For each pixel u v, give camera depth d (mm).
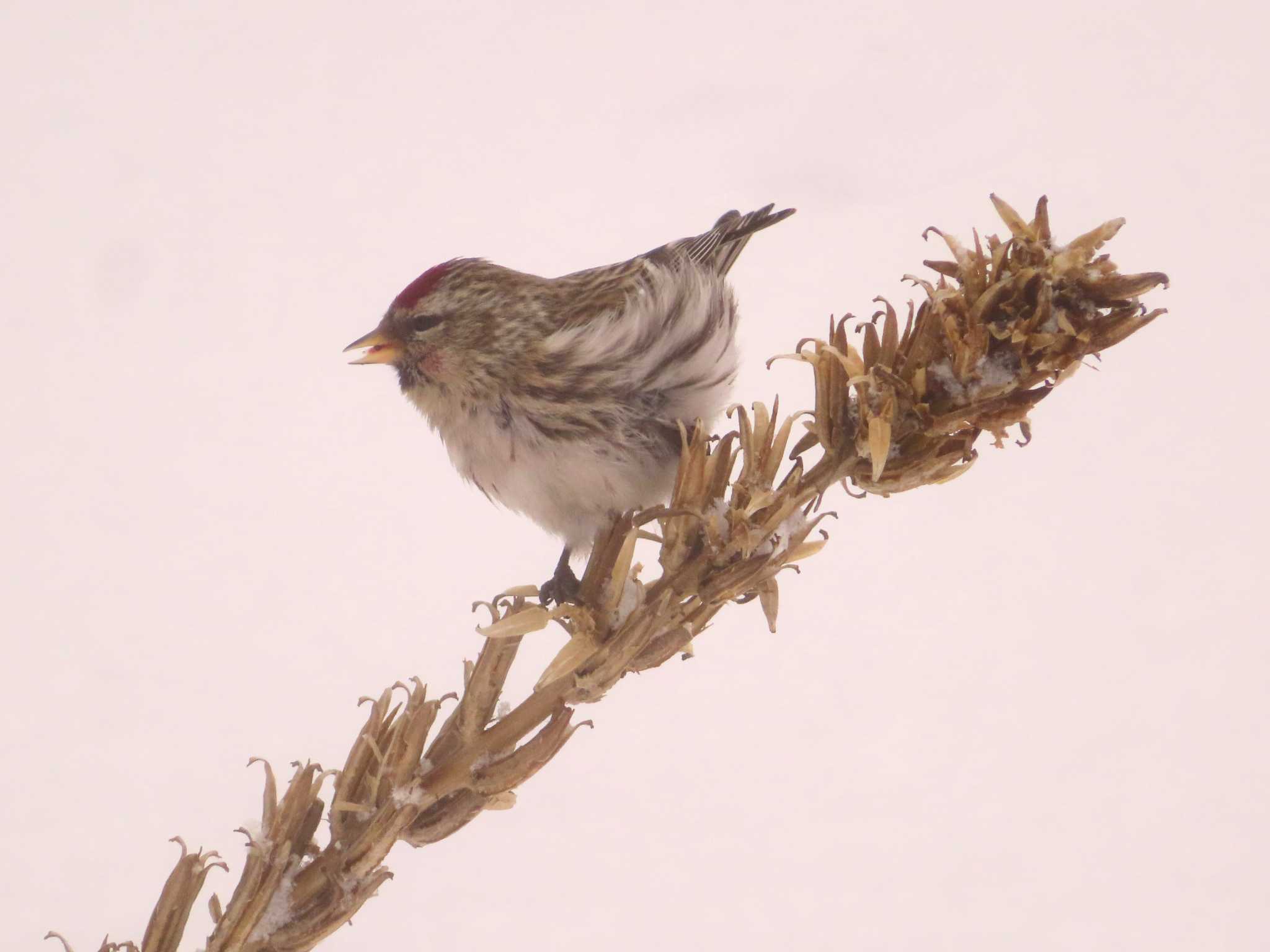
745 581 3770
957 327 3762
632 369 3859
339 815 3766
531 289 3871
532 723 3768
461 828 3766
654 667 3768
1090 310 3758
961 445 3768
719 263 3893
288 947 3760
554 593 3871
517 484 3871
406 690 3768
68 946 3754
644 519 3771
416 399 3881
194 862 3760
